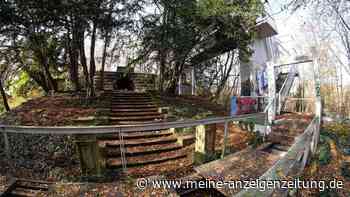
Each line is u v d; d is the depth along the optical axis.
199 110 8.33
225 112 8.74
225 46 9.96
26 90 11.86
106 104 7.59
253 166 3.53
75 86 9.58
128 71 12.60
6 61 8.64
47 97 8.46
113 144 4.71
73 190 2.75
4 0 4.95
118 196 2.61
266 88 9.86
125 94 9.62
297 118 7.39
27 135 5.03
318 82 6.57
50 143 4.64
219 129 6.63
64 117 5.95
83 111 6.56
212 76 14.85
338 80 13.86
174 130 5.73
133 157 4.41
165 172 3.87
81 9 5.27
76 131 2.97
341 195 3.93
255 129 6.10
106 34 7.18
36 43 6.59
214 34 8.74
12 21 5.37
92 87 8.12
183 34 7.88
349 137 7.36
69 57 9.26
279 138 5.27
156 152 4.75
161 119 7.00
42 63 8.98
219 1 7.06
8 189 2.83
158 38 8.25
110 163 3.97
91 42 7.75
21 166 3.85
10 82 11.44
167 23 7.99
